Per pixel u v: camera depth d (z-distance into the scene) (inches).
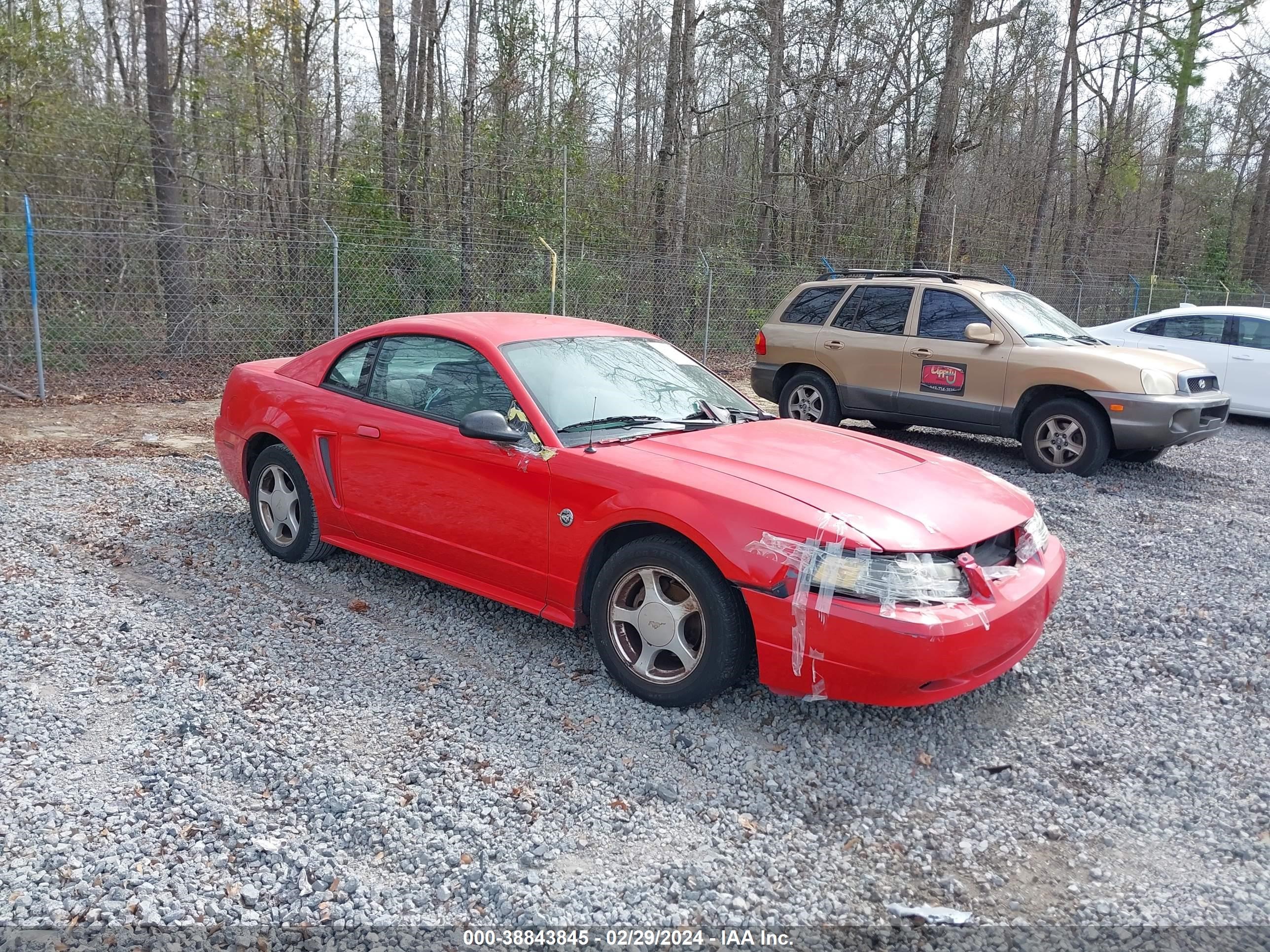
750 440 169.9
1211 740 148.0
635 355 196.4
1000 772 138.3
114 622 176.7
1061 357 332.2
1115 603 206.1
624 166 844.0
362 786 126.6
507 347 177.5
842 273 418.0
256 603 189.9
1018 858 118.6
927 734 147.7
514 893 107.3
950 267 754.8
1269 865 117.6
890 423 379.2
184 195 608.1
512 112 694.5
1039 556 157.3
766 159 800.3
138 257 517.7
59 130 538.3
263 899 106.0
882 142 1059.3
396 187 610.5
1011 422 345.7
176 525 237.8
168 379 484.1
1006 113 1035.3
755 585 135.9
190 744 135.8
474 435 159.3
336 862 112.3
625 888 109.1
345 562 215.0
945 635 130.0
